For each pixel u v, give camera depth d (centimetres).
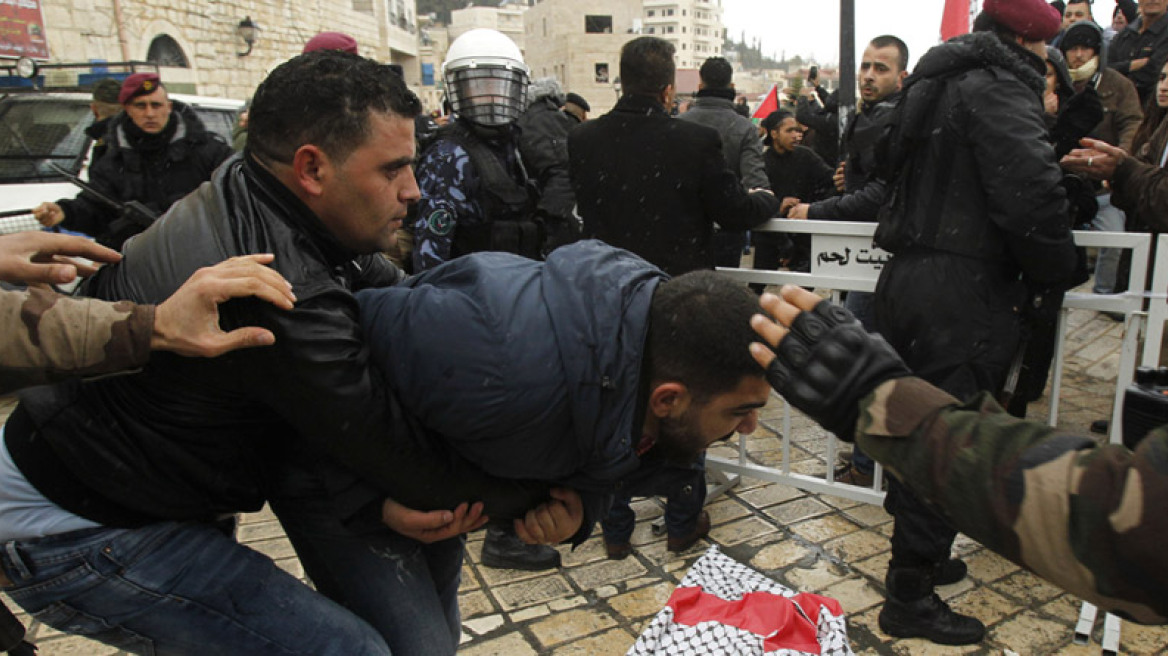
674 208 273
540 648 234
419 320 124
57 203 378
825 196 584
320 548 149
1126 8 677
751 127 392
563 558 285
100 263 129
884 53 390
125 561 124
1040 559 72
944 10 498
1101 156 252
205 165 402
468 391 119
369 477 128
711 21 10831
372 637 142
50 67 612
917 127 221
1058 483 71
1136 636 231
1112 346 498
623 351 119
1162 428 71
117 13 1291
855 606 251
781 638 190
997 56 209
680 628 194
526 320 121
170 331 104
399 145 127
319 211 128
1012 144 202
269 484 149
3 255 108
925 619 230
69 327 102
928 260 226
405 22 3828
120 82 493
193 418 123
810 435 397
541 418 121
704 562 223
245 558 134
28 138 514
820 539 293
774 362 93
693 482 146
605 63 4428
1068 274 217
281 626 134
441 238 262
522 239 270
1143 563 65
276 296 108
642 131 270
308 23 2089
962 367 224
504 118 265
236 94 1719
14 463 123
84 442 121
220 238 121
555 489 145
